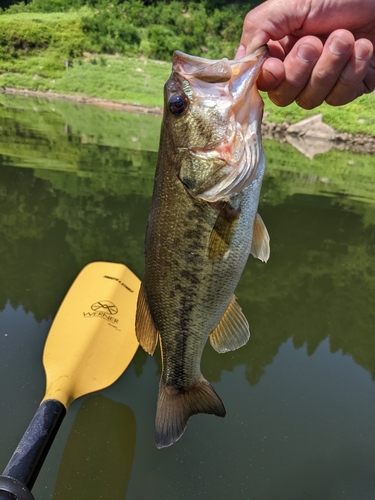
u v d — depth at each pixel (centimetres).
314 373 69
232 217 36
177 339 40
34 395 59
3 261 91
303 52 34
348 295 92
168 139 36
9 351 66
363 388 66
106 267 80
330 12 36
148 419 58
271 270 100
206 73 35
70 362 60
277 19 36
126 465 52
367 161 233
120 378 65
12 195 124
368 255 109
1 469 49
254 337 77
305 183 164
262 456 54
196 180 36
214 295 38
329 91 36
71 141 196
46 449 45
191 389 43
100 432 56
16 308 77
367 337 79
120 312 72
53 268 90
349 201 145
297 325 81
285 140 289
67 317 68
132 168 157
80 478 50
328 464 54
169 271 38
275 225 121
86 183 137
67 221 111
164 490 50
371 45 34
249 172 36
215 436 56
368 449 56
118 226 109
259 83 36
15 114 264
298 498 48
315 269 101
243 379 67
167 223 37
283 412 61
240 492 50
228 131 35
